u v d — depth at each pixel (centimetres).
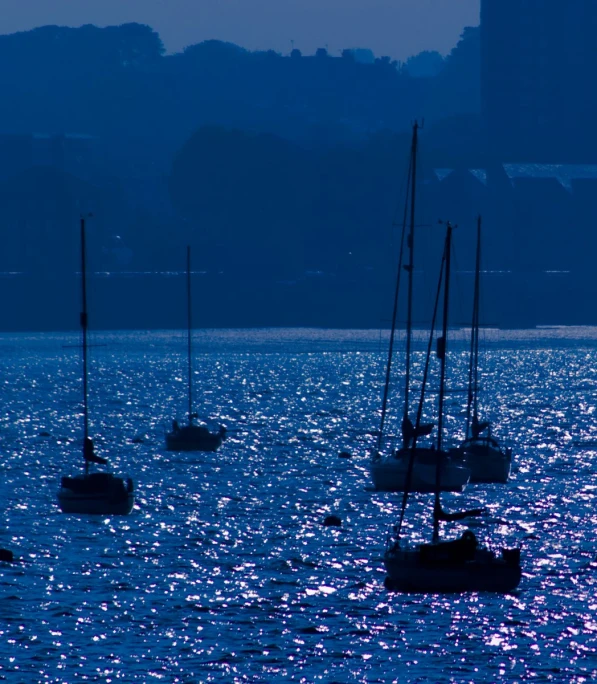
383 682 18700
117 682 18688
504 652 19775
